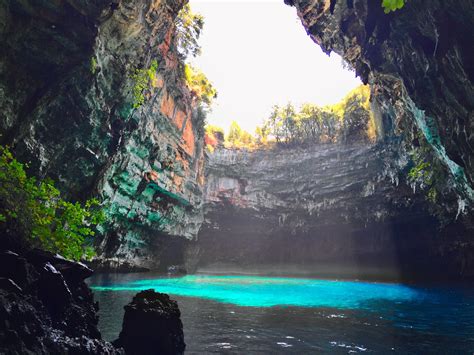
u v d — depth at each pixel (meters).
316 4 20.89
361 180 46.62
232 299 18.88
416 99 18.14
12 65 20.11
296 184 51.88
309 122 51.34
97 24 21.41
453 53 14.09
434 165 27.47
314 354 8.20
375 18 16.61
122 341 7.04
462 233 39.28
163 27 25.94
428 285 32.06
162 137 33.31
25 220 7.00
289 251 57.47
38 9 19.95
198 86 42.62
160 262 40.50
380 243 50.38
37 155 20.88
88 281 23.89
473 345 9.19
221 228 54.78
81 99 22.28
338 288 27.98
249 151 53.38
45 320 5.59
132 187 30.14
